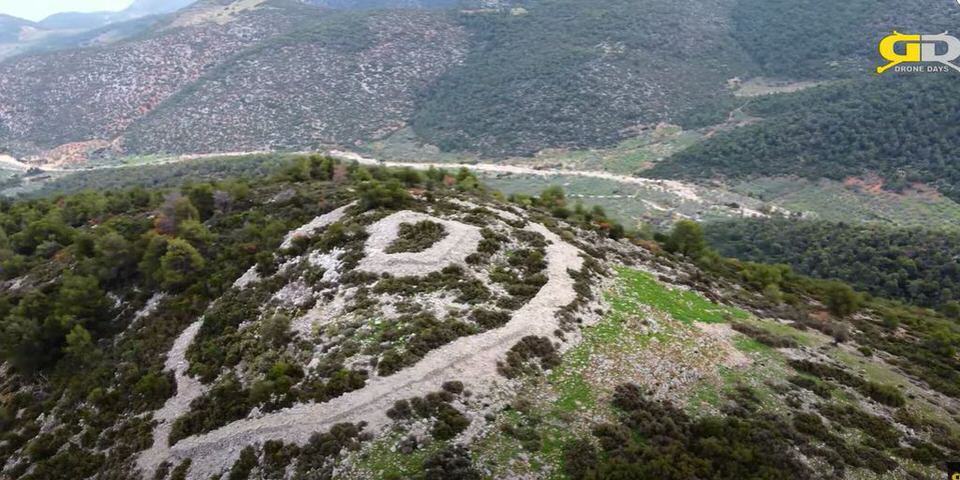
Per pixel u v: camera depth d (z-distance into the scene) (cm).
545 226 6769
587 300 5066
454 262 5288
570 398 3894
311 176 8644
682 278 6278
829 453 3759
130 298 5962
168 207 7069
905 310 8162
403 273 5125
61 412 4903
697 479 3372
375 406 3641
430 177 9400
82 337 5394
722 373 4456
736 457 3547
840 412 4222
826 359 5116
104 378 5044
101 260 6238
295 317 4872
